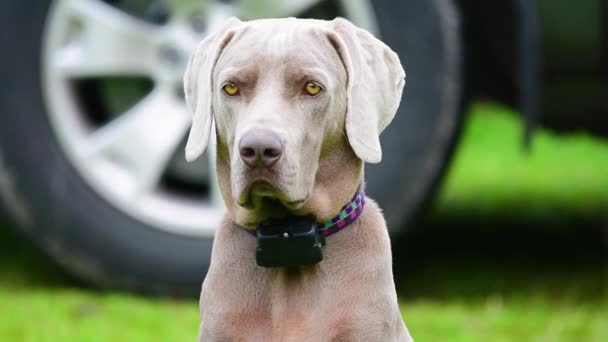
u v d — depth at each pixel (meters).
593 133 9.70
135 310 8.73
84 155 8.92
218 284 5.46
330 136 5.26
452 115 8.62
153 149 8.89
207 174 9.31
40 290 9.55
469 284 10.03
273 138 4.91
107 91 9.36
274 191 5.01
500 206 13.65
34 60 8.89
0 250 10.99
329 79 5.16
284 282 5.41
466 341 8.27
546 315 9.00
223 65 5.27
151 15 9.19
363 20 8.67
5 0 8.83
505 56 9.50
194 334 8.23
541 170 17.36
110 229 8.87
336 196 5.39
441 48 8.61
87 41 8.95
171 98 9.00
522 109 8.72
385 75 5.39
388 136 8.65
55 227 8.89
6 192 8.88
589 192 14.77
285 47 5.15
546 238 11.79
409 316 8.88
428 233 12.08
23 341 8.17
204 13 8.89
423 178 8.64
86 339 8.16
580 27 9.12
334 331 5.32
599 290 9.84
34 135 8.88
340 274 5.39
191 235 8.89
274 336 5.36
